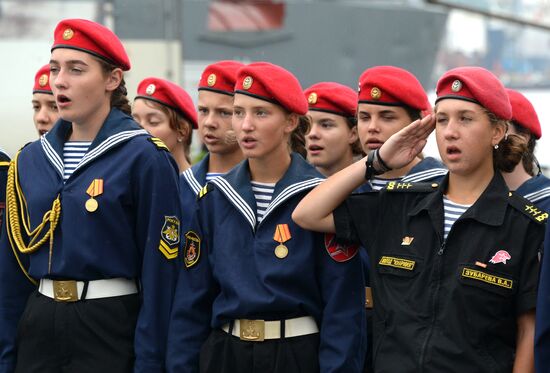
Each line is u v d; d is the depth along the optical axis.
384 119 15.47
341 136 16.72
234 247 12.63
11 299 13.70
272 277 12.35
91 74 13.07
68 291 12.95
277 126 12.70
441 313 11.23
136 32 31.50
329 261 12.48
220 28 32.94
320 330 12.59
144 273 13.03
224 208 12.88
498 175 11.62
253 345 12.38
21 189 13.49
